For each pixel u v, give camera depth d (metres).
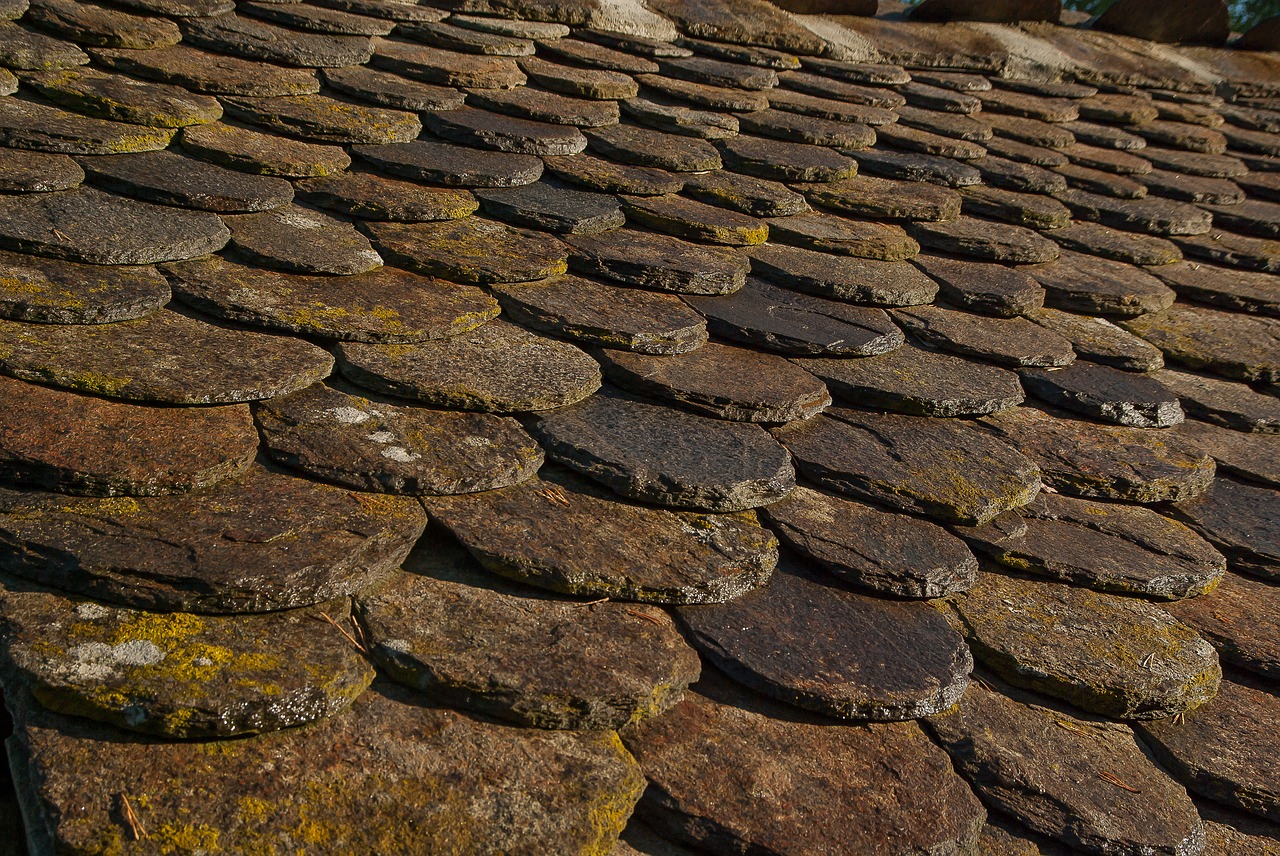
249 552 1.62
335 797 1.42
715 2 3.79
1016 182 3.44
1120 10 4.49
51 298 1.93
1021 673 1.95
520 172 2.75
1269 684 2.15
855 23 4.03
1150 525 2.38
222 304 2.07
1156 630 2.12
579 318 2.32
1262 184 3.87
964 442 2.39
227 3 2.97
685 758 1.64
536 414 2.08
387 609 1.67
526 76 3.21
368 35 3.10
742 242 2.80
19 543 1.58
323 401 1.97
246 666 1.50
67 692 1.42
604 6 3.55
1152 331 3.03
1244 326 3.15
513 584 1.78
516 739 1.57
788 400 2.28
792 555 2.02
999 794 1.77
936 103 3.76
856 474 2.18
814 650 1.83
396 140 2.74
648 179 2.89
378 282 2.31
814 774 1.68
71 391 1.81
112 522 1.63
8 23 2.60
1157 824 1.81
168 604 1.55
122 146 2.38
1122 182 3.65
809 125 3.35
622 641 1.73
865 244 2.92
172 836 1.33
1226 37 4.56
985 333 2.76
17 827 1.44
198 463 1.74
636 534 1.91
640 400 2.22
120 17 2.74
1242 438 2.75
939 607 2.03
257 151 2.52
